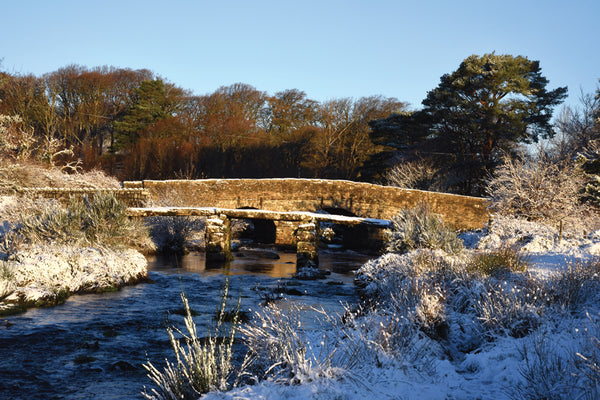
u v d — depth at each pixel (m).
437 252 13.62
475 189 42.69
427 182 40.97
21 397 6.35
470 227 33.44
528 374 5.58
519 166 25.09
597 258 11.07
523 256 13.51
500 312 7.57
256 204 32.34
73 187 32.16
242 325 9.94
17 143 35.44
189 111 61.09
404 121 47.94
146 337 9.30
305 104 63.75
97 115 57.69
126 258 15.68
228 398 5.07
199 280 16.80
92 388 6.69
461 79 42.41
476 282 9.52
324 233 34.84
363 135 58.72
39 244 15.00
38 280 12.64
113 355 8.17
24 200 24.52
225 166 51.62
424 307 7.76
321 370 5.43
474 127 41.47
